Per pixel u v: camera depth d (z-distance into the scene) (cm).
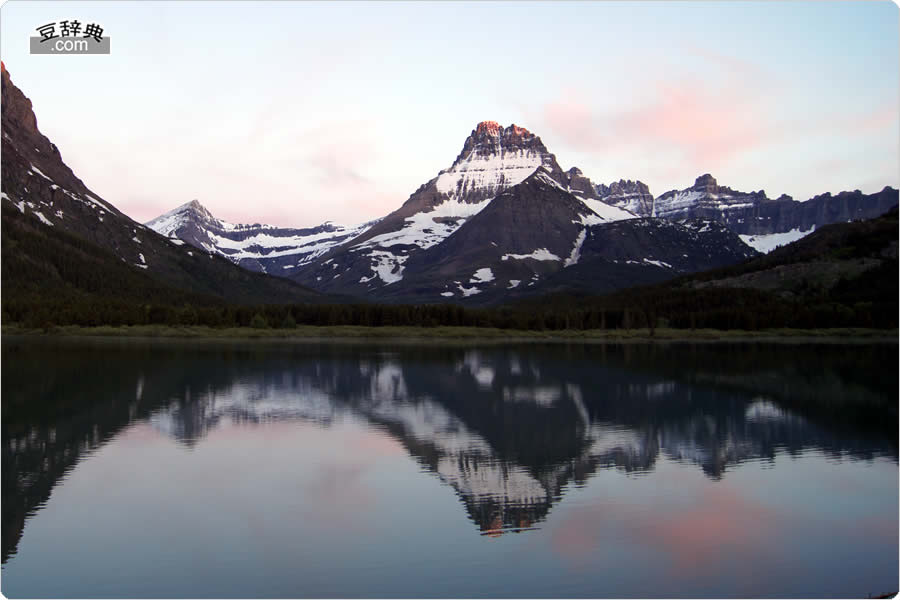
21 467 6225
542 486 5756
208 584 4031
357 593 3925
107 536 4694
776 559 4331
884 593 3944
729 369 14175
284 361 15462
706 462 6531
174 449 6900
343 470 6188
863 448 7094
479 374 13225
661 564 4303
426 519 5000
